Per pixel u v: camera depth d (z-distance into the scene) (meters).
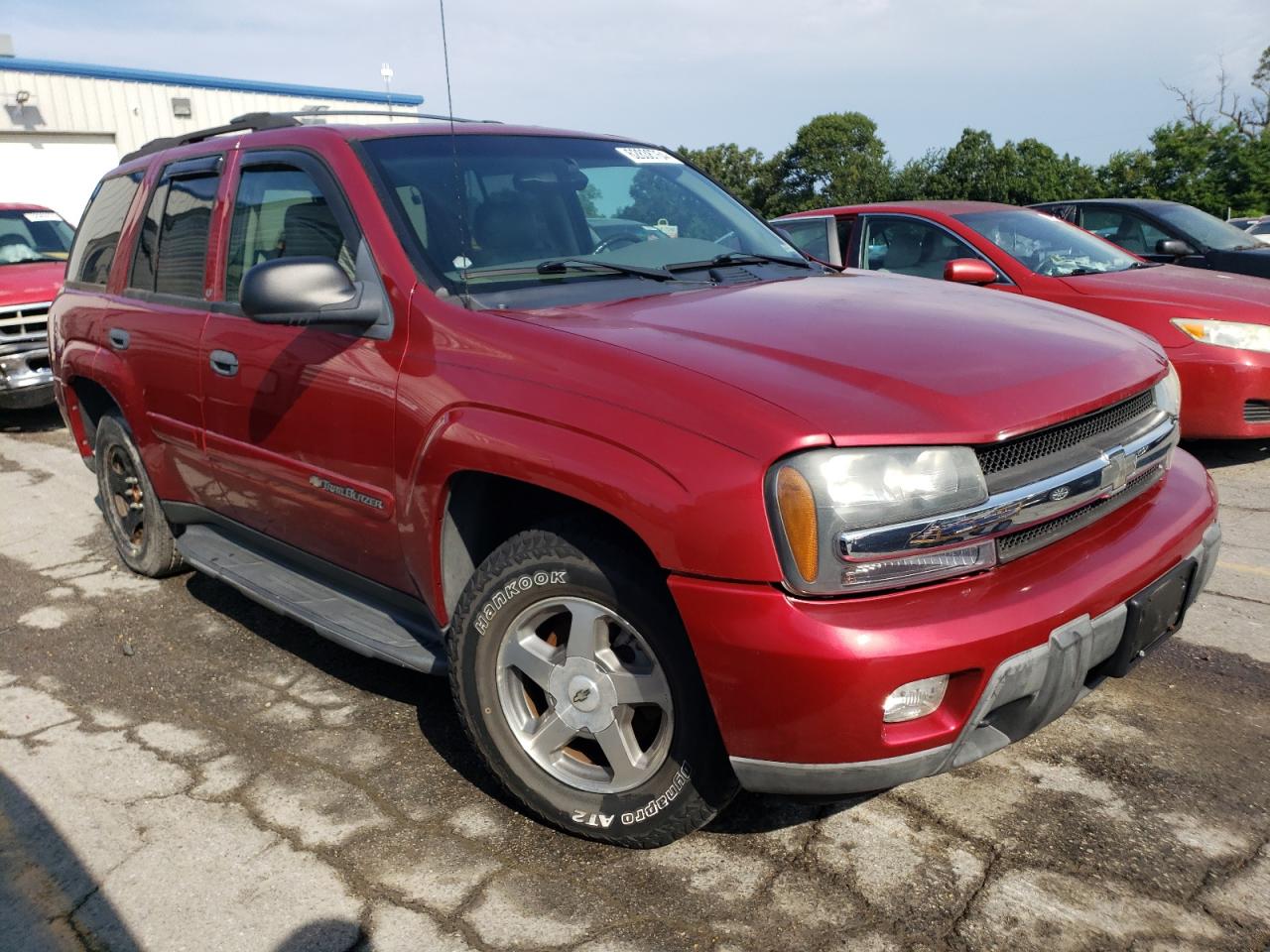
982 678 2.05
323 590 3.40
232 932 2.30
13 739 3.23
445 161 3.20
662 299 2.81
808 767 2.09
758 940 2.20
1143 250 8.54
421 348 2.70
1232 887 2.31
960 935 2.19
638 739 2.52
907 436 2.04
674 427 2.14
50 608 4.38
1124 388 2.45
